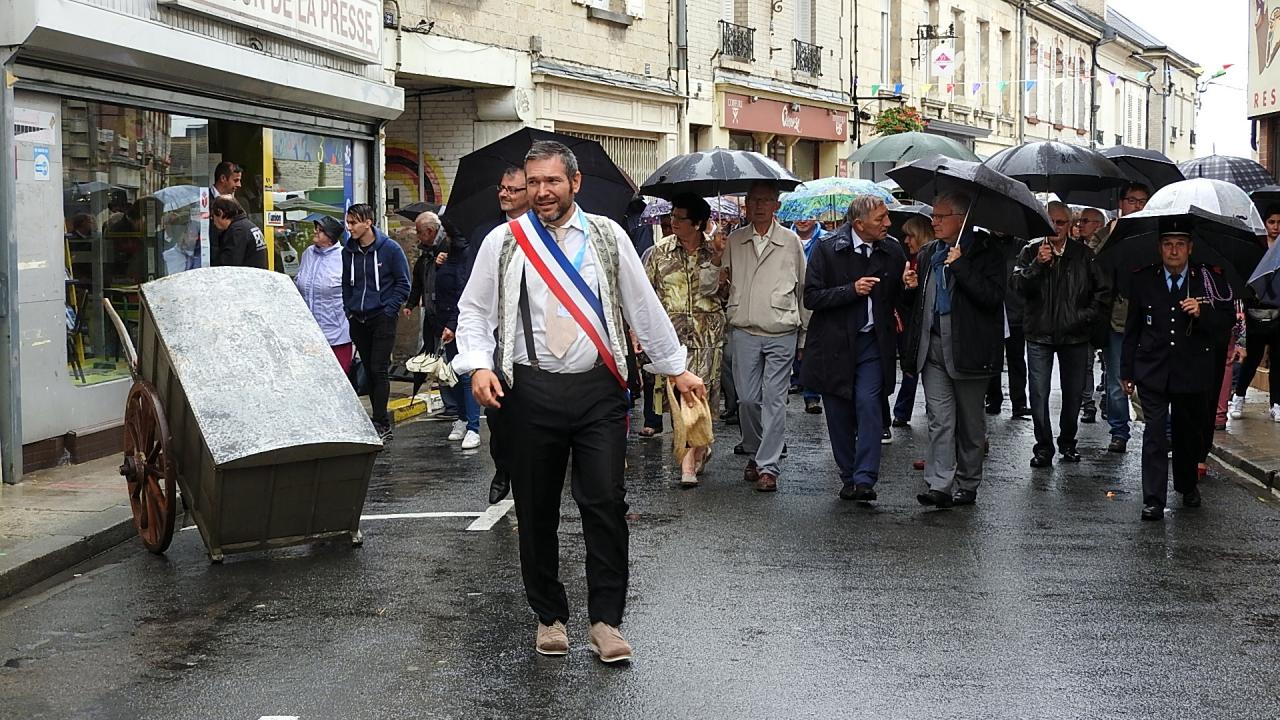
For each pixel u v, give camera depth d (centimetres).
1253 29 2012
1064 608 662
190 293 771
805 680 552
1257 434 1223
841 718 509
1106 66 5228
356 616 646
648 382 1216
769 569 738
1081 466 1092
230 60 1260
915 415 1409
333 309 1237
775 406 965
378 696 533
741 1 2628
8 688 552
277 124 1423
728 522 862
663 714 512
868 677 556
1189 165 1566
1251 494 977
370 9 1581
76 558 773
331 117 1542
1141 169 1427
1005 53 4134
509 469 573
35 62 1012
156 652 595
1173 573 735
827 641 605
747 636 612
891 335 923
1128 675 560
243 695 537
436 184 1947
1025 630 624
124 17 1081
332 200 1570
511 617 642
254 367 752
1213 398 909
